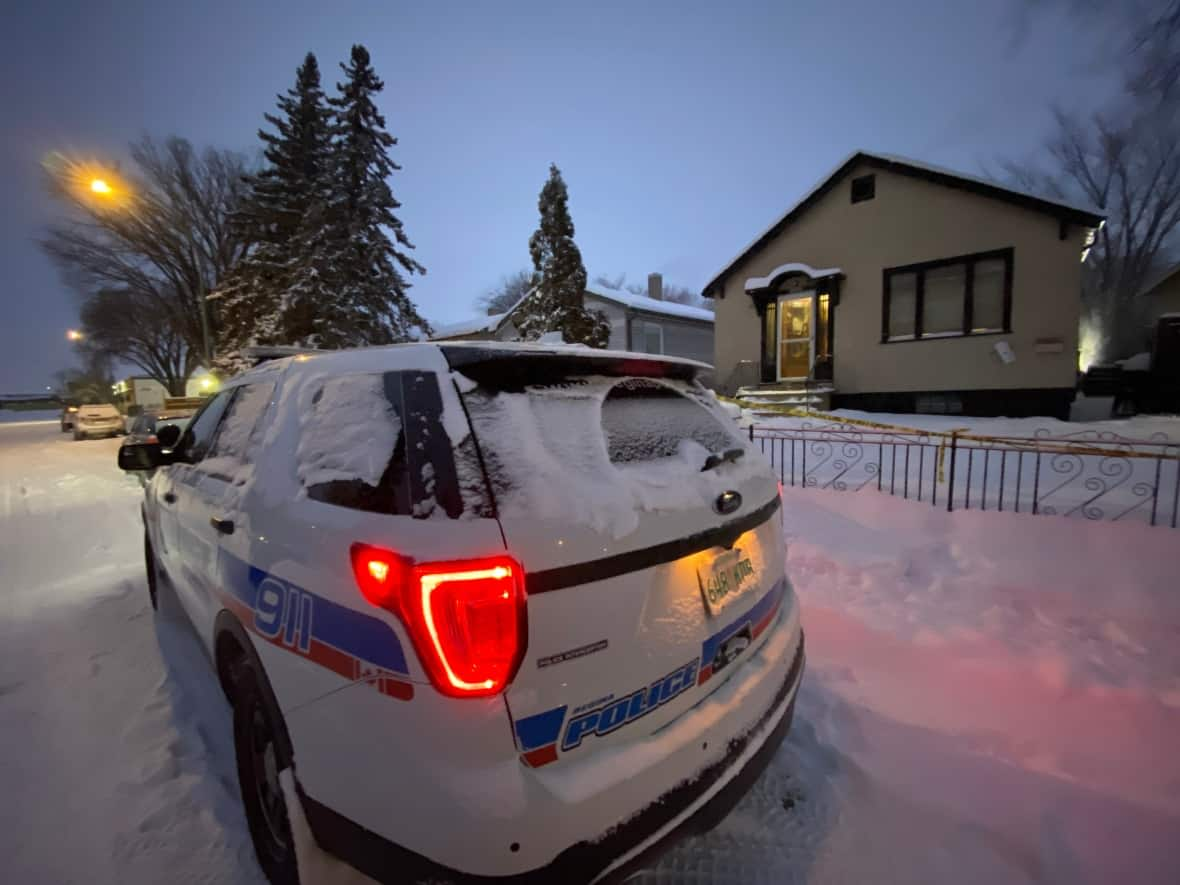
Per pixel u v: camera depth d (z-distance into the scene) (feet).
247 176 62.64
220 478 8.07
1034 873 6.49
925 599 13.24
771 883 6.49
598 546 4.87
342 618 4.87
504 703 4.43
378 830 4.58
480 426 5.08
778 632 7.29
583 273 46.98
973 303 39.14
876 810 7.45
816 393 42.42
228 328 59.98
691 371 7.65
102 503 31.27
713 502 5.97
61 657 11.71
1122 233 86.89
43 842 7.01
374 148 53.67
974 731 8.84
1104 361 85.92
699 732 5.49
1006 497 18.43
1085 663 10.34
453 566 4.41
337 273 51.11
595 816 4.63
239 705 6.77
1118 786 7.61
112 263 79.61
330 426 5.97
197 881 6.48
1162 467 20.34
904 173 40.55
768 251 47.60
